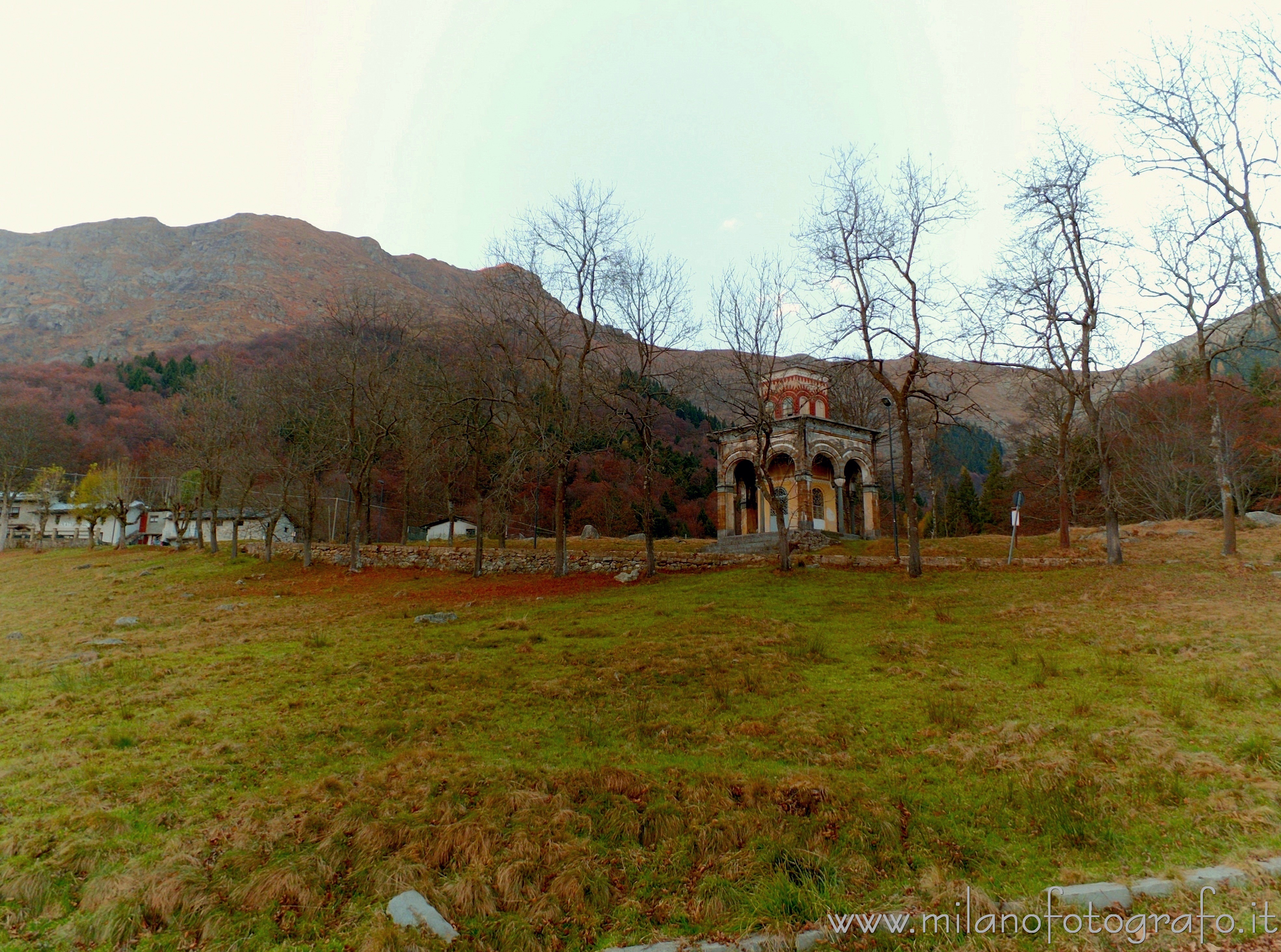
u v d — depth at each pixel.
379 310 41.03
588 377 28.66
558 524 30.08
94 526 64.12
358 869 6.73
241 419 46.19
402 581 32.47
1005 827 7.00
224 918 6.09
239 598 30.30
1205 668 11.11
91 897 6.31
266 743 9.95
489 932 5.95
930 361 27.06
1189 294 23.42
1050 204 24.72
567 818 7.38
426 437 38.84
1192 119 21.33
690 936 5.84
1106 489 24.17
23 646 19.70
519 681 12.89
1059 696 10.39
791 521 37.19
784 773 8.36
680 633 16.55
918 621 16.62
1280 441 40.25
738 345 26.89
